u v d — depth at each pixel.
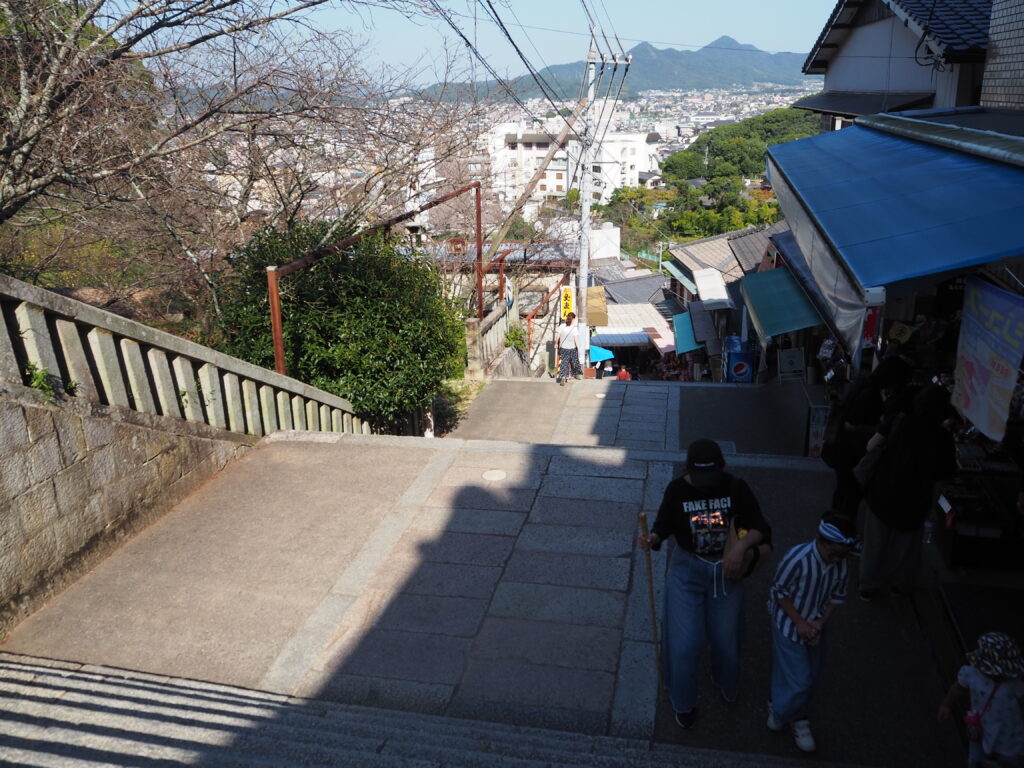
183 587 5.65
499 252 27.23
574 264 31.02
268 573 5.81
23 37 7.80
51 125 8.01
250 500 6.95
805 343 12.27
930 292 7.29
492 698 4.52
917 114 11.09
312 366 9.77
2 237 11.34
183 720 3.93
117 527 6.14
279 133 9.99
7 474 5.14
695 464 3.88
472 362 15.34
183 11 8.05
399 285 10.23
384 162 12.84
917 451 4.81
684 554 4.09
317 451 7.99
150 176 9.70
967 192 6.19
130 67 8.44
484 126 15.21
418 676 4.71
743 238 25.38
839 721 4.23
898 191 6.87
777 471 7.13
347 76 10.38
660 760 3.90
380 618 5.27
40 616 5.32
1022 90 9.58
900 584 5.22
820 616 3.89
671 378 27.80
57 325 5.75
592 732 4.25
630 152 115.06
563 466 7.47
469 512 6.64
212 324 12.12
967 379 4.61
